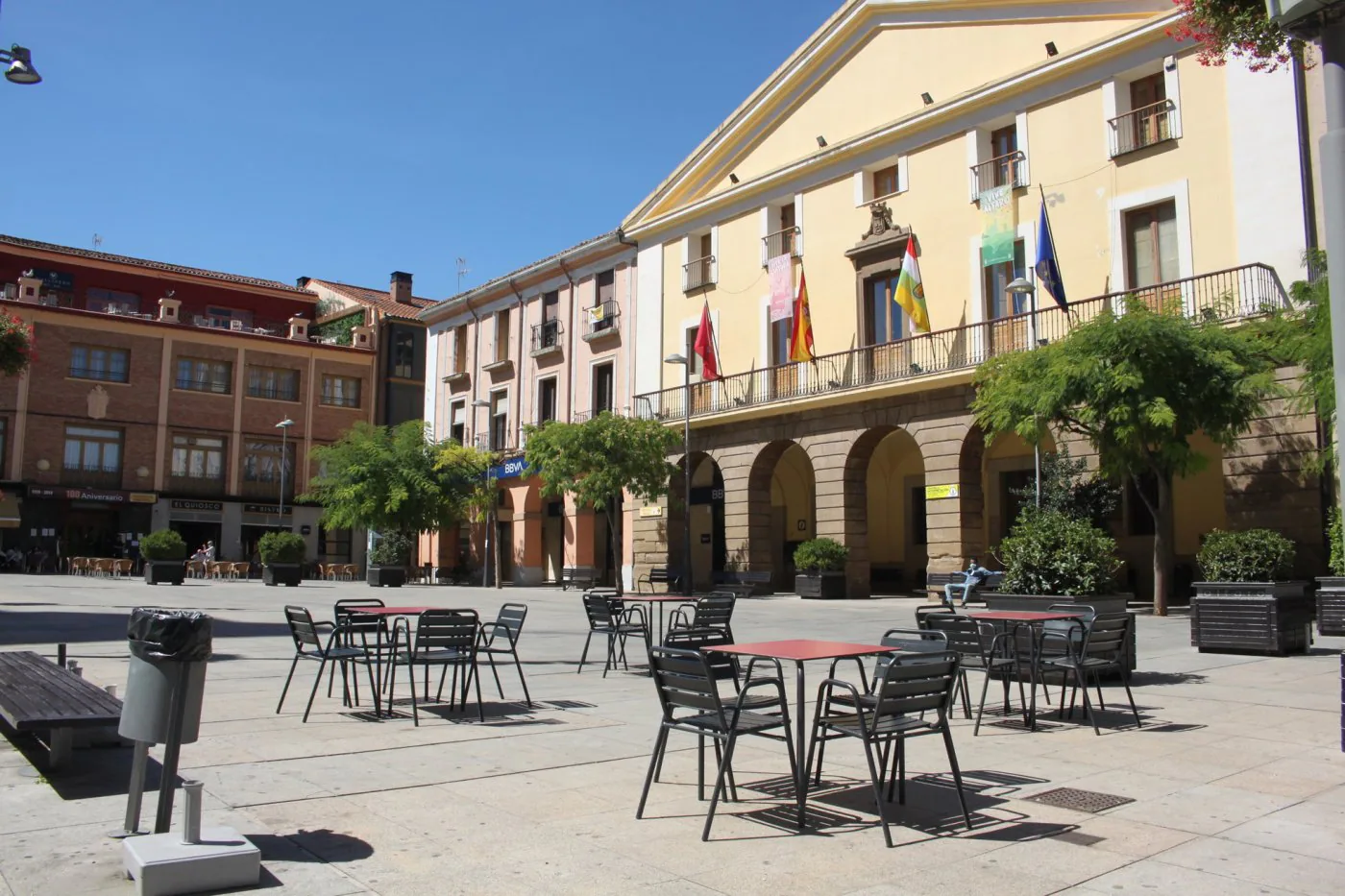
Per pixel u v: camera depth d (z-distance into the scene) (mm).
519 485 39156
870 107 27766
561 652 13594
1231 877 4422
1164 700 9219
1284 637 12219
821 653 5418
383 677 10586
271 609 21406
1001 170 24641
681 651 5355
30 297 43875
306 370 49719
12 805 5359
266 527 48031
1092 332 17703
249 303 52344
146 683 4555
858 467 26906
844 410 26797
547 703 9133
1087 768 6547
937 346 25016
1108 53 22344
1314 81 19547
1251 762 6715
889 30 27422
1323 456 16000
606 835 5008
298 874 4359
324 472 40000
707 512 33375
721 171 32188
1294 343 15898
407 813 5355
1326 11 6062
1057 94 23406
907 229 26109
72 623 16656
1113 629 8234
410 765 6492
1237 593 12453
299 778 6109
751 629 17031
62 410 43562
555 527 38406
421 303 57906
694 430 31234
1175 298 18734
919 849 4805
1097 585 10742
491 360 41875
